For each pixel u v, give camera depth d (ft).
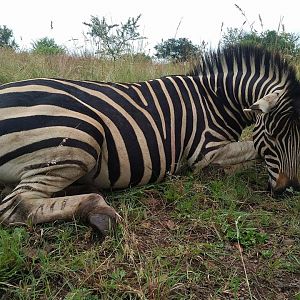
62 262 6.99
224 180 10.40
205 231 8.44
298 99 9.61
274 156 9.97
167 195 9.41
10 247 6.97
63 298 6.44
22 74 17.34
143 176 9.52
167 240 8.04
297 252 7.96
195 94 10.60
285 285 7.11
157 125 9.69
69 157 8.05
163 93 10.18
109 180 9.19
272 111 9.62
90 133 8.27
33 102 8.21
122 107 9.29
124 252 7.29
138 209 8.89
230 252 7.86
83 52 21.02
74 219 7.82
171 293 6.68
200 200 9.55
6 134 7.97
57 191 8.20
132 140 9.19
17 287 6.44
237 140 11.29
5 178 8.27
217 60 11.14
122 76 17.19
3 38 54.75
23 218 7.78
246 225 8.66
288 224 8.93
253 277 7.23
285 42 16.93
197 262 7.47
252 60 10.87
